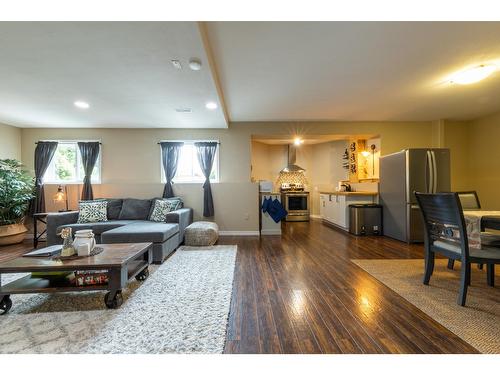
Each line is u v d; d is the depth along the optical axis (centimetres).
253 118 504
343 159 680
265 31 218
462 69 293
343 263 315
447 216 211
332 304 204
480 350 144
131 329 167
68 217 400
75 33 194
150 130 520
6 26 183
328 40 232
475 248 210
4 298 192
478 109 450
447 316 183
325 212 671
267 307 199
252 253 364
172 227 356
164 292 227
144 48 217
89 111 403
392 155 467
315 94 371
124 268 207
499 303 204
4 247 411
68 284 206
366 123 531
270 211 518
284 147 783
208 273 277
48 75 271
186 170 533
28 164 501
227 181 526
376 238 470
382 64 280
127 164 517
